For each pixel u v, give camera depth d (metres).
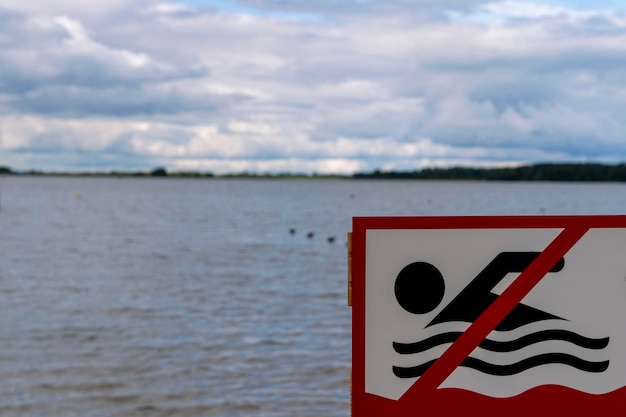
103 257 45.97
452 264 3.83
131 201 134.25
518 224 3.82
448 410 3.82
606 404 3.82
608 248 3.82
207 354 19.95
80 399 16.27
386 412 3.83
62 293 31.42
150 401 16.08
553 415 3.83
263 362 19.03
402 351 3.83
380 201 139.75
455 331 3.83
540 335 3.83
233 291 31.62
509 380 3.82
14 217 86.06
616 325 3.83
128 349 20.67
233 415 15.16
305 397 16.16
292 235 62.81
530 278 3.82
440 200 142.00
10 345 21.23
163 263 42.66
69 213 95.19
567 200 140.38
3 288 32.84
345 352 20.00
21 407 15.75
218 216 91.06
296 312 26.30
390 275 3.83
